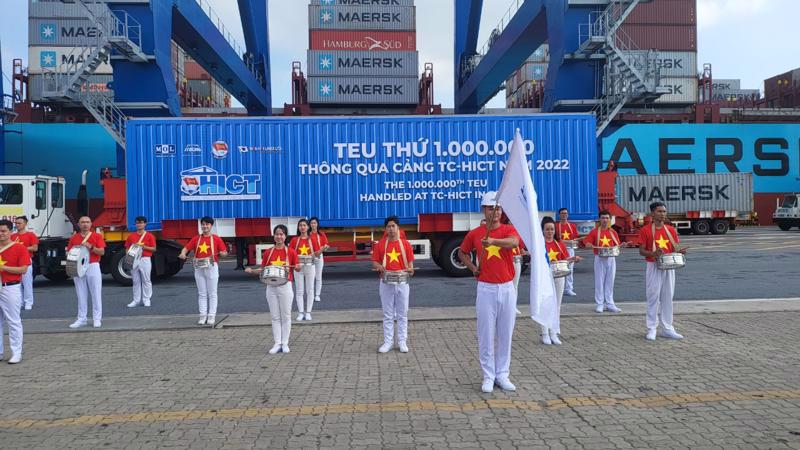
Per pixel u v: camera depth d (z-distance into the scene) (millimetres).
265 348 7551
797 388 5402
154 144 14367
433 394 5426
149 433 4520
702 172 39438
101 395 5562
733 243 25641
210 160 14492
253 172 14586
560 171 14961
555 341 7473
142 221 11414
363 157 14789
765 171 40062
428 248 14844
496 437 4309
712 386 5504
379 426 4594
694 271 15453
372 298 11969
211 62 33375
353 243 15055
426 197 14875
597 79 27109
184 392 5621
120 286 14648
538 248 5273
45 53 35000
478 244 5516
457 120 14914
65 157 34000
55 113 34906
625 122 39656
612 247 9672
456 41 45938
